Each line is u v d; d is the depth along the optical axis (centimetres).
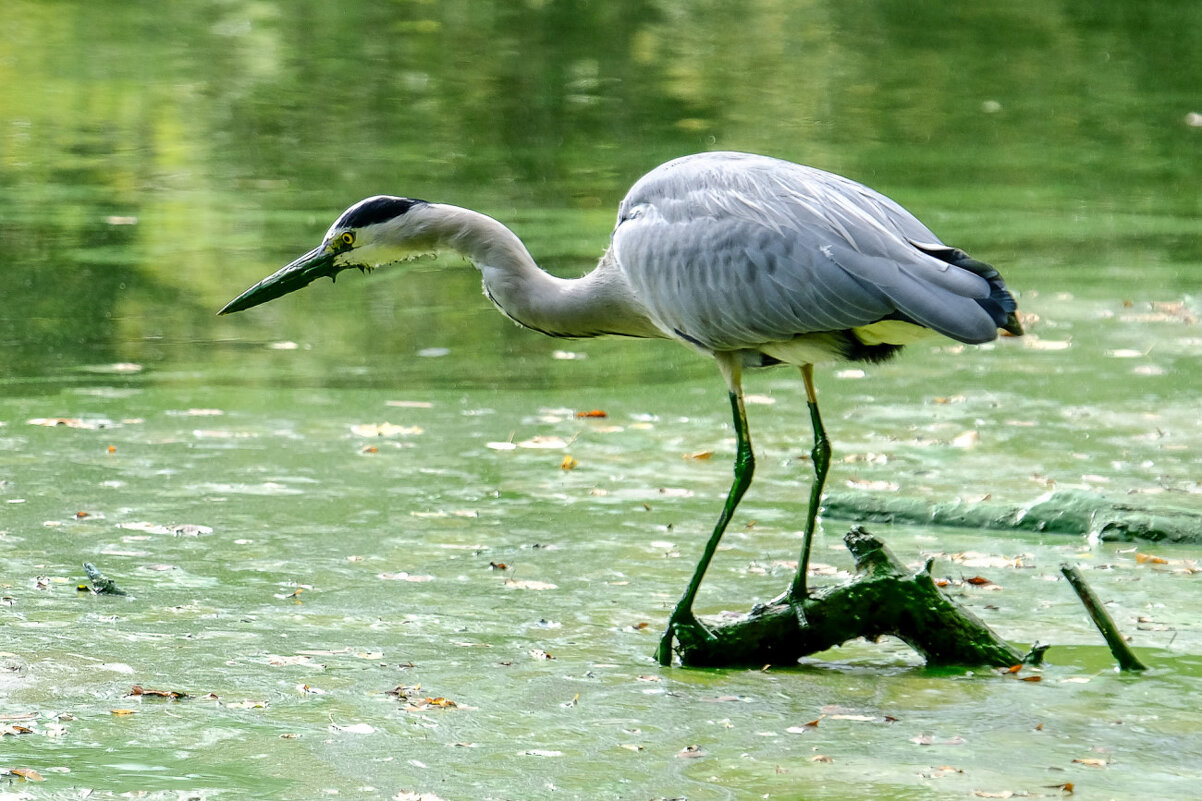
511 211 2184
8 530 1070
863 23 3981
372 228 991
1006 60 3566
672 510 1154
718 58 3506
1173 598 974
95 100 2938
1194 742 753
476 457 1286
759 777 707
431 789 691
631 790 692
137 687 803
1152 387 1494
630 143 2680
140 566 1010
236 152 2566
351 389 1495
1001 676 852
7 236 2017
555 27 3822
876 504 1156
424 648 882
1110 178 2514
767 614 874
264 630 905
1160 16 4100
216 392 1469
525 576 1009
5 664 838
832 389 1514
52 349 1593
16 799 669
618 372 1585
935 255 857
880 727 773
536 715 786
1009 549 1084
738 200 899
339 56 3434
